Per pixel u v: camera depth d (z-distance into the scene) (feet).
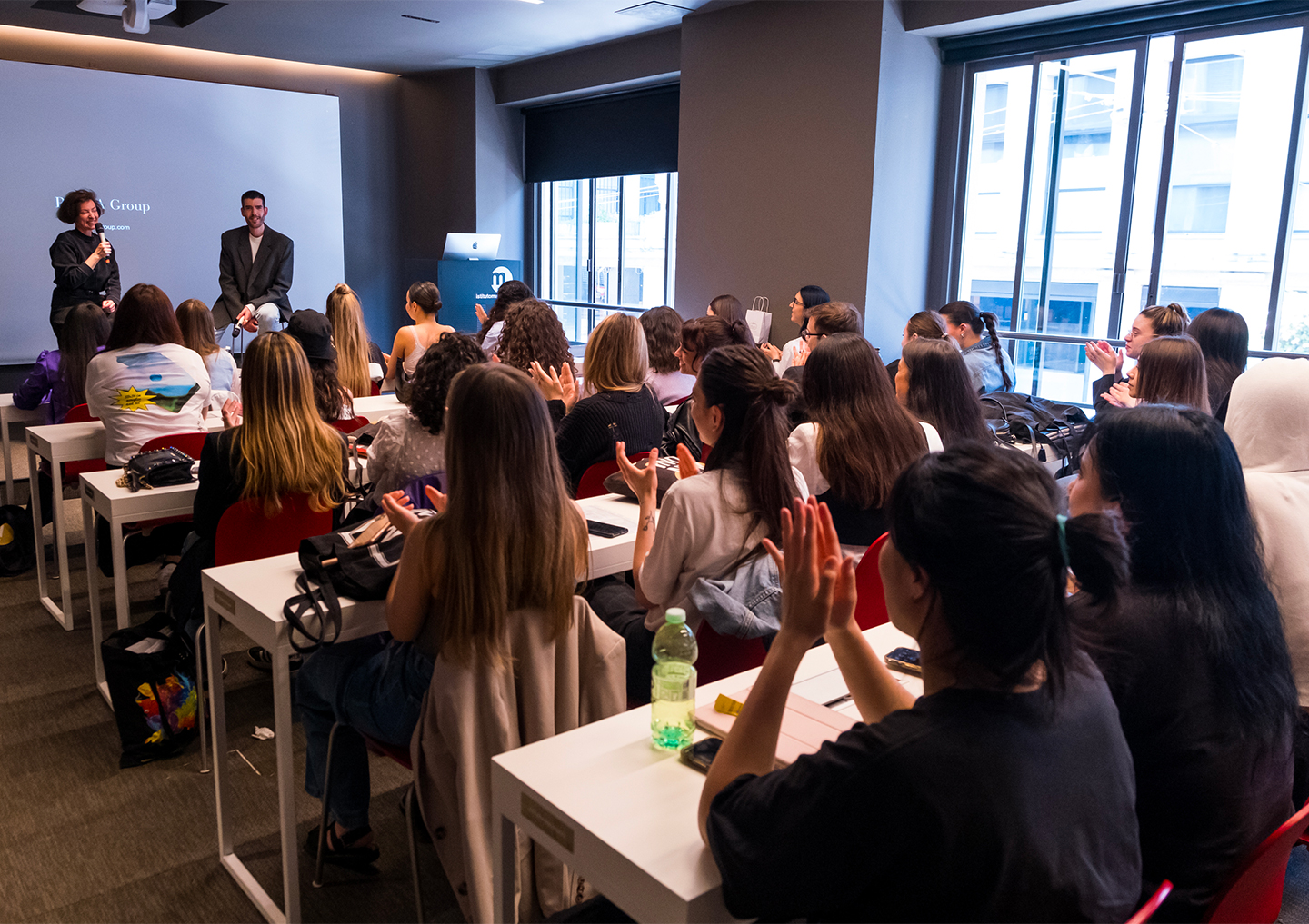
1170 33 18.03
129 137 27.66
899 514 3.13
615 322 10.35
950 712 2.97
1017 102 20.42
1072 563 2.97
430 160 33.24
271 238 23.50
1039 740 2.96
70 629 11.68
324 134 30.94
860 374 7.57
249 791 8.28
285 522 8.38
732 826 3.21
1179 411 4.31
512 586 5.44
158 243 28.53
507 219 33.14
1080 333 20.22
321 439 8.36
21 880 7.02
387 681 6.11
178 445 10.96
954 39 20.75
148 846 7.48
